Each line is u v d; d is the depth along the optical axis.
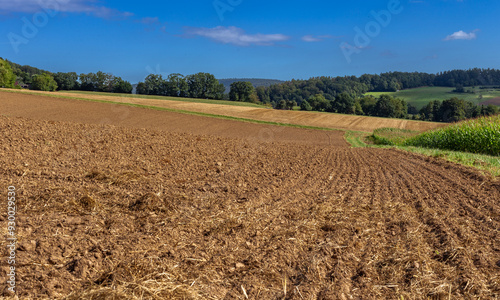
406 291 3.22
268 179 8.59
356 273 3.56
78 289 2.96
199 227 4.67
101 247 3.73
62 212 4.82
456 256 3.92
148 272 3.29
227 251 3.91
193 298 2.88
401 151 16.97
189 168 9.36
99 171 7.46
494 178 8.41
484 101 76.50
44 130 13.34
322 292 3.12
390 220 5.32
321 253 3.94
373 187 7.93
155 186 6.86
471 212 5.82
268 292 3.09
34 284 2.96
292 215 5.44
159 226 4.59
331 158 13.67
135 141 13.56
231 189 7.16
